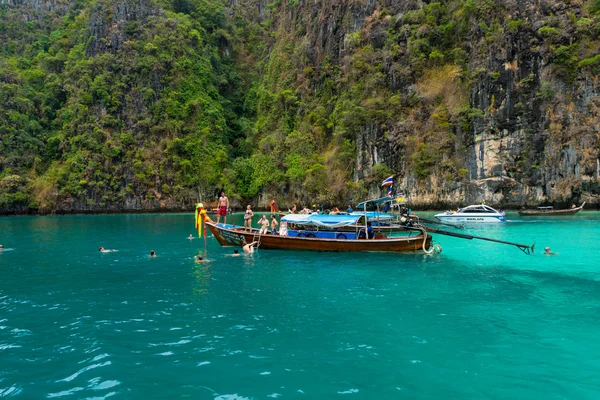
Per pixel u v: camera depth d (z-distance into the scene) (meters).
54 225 44.84
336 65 74.81
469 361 8.38
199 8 95.31
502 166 50.50
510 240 25.70
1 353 8.88
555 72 48.56
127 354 8.79
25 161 74.00
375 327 10.35
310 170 65.56
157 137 74.94
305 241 22.11
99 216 64.06
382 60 65.38
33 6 107.19
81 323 10.80
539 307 11.95
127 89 78.00
